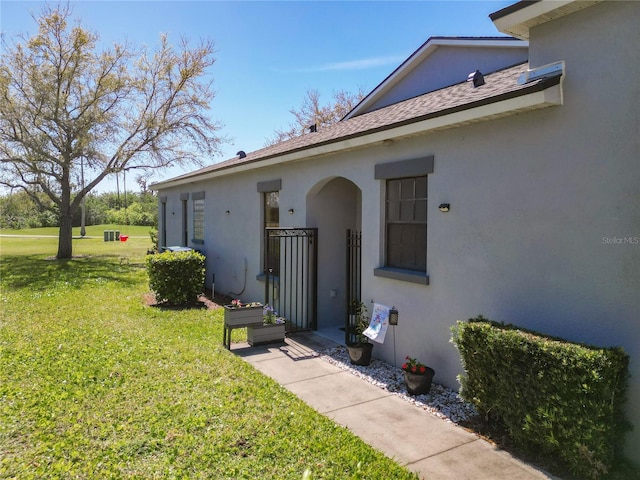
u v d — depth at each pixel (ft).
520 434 11.99
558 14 12.48
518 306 14.07
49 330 24.16
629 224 11.21
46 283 42.14
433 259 17.33
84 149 62.90
